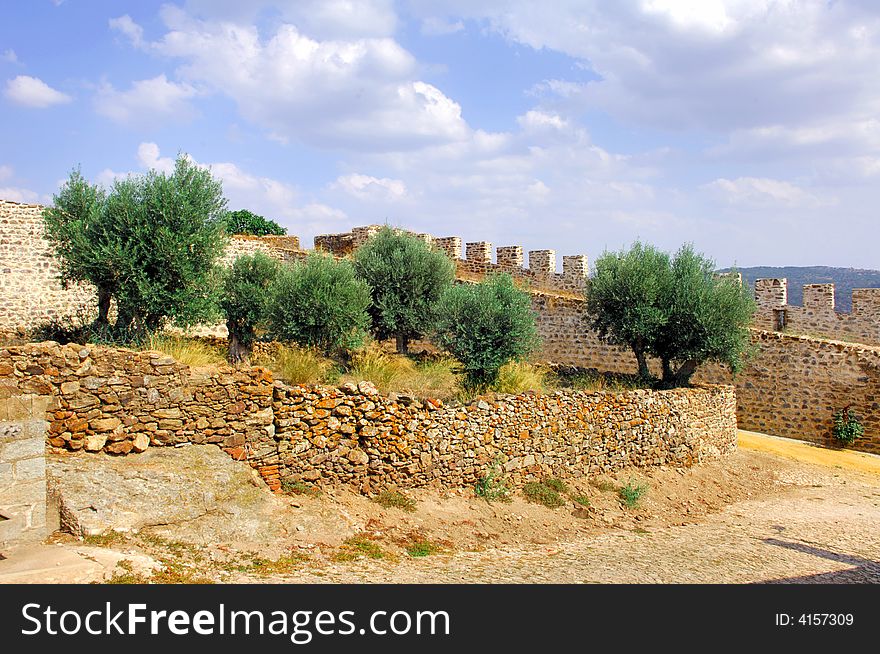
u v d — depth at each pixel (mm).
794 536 14141
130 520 8820
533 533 13078
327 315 17938
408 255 23344
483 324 18125
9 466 7809
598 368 27625
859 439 24188
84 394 9859
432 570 9883
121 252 15594
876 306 26750
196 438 10883
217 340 21953
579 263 30000
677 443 19484
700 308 22219
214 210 17500
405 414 13234
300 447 11867
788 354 25703
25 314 19953
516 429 15203
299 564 9227
